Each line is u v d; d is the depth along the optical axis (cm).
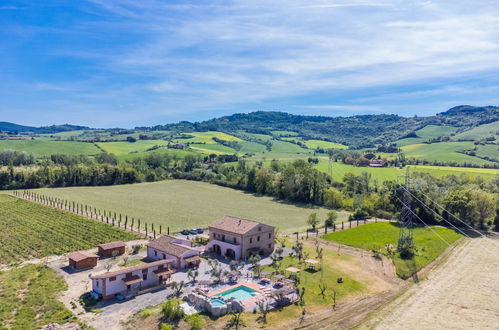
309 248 10025
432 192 14250
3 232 10906
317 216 14850
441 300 6800
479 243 10656
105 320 5753
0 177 19800
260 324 5712
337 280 7594
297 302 6512
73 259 8094
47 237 10462
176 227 12519
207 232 11894
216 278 7638
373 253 9494
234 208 16300
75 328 5459
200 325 5491
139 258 8962
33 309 6022
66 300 6462
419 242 10494
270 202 18000
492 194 14238
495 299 6838
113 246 9162
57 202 16125
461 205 12725
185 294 6825
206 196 19462
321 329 5656
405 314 6231
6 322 5541
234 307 6153
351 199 16662
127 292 6794
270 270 8175
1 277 7438
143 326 5566
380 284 7550
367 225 12719
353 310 6331
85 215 13638
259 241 9462
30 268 7962
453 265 8712
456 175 19625
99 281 6638
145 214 14525
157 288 7075
